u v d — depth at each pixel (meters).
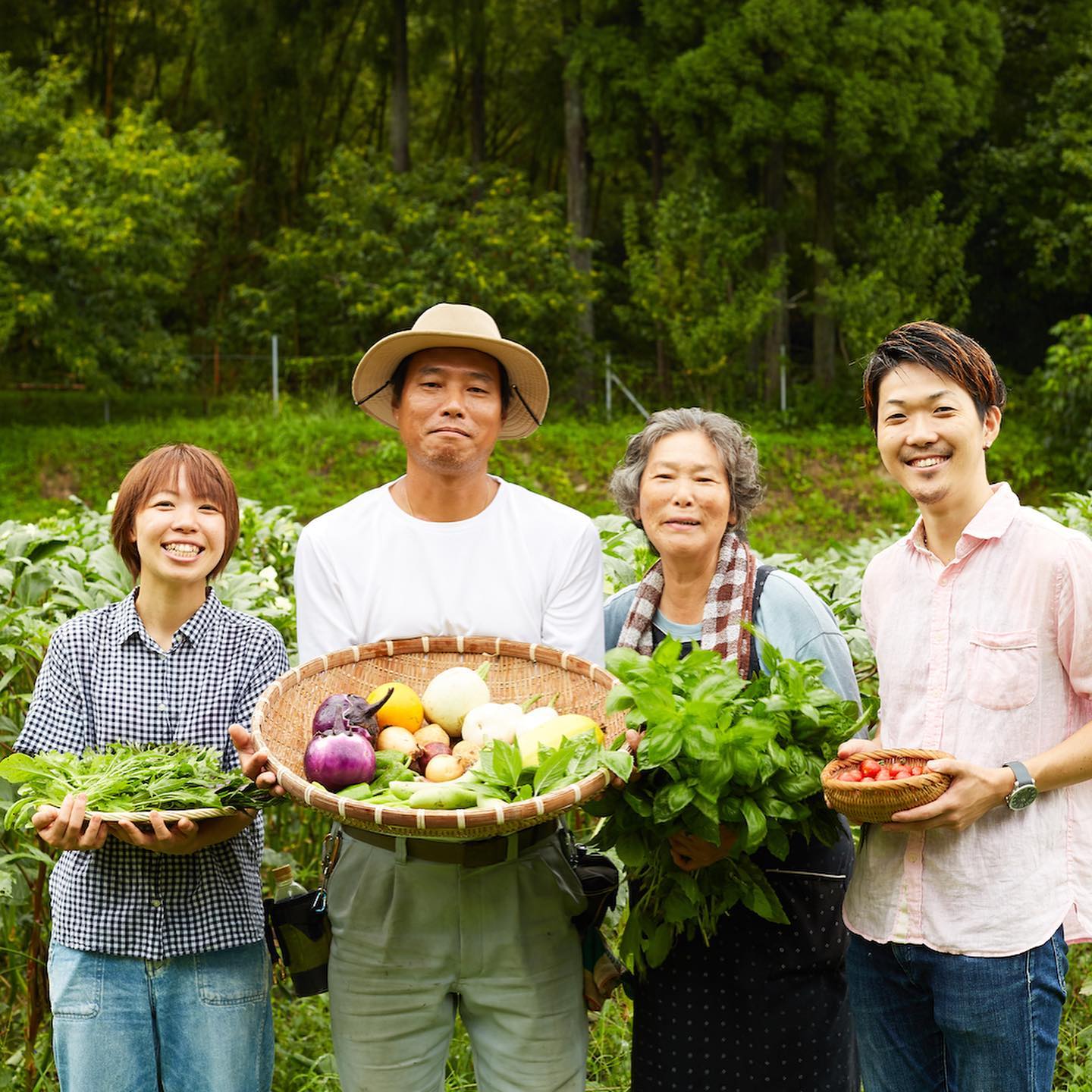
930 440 2.44
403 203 19.50
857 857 2.61
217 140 18.72
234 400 18.44
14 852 3.41
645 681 2.49
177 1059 2.66
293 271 19.44
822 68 18.28
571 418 18.64
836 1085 2.78
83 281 16.80
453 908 2.65
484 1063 2.79
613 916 3.80
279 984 3.21
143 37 25.33
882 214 19.45
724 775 2.39
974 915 2.39
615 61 19.27
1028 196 20.91
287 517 4.79
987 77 19.41
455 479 2.86
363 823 2.24
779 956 2.73
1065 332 16.83
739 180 19.95
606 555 4.05
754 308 18.45
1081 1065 3.61
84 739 2.71
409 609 2.85
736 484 2.86
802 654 2.80
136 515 2.71
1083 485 16.33
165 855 2.62
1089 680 2.36
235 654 2.76
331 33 23.17
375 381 2.96
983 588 2.44
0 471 15.48
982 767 2.32
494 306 18.69
